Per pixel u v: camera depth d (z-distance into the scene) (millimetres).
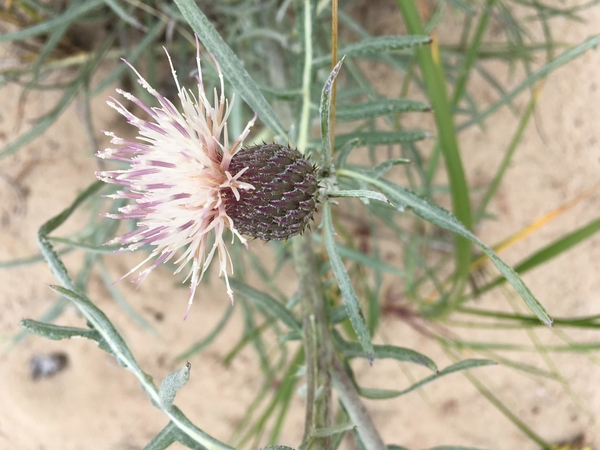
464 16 172
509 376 205
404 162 90
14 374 190
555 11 152
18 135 163
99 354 192
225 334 192
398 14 172
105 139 169
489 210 190
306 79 103
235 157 89
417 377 200
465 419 207
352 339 155
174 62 165
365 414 96
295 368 144
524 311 195
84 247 94
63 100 139
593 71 179
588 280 196
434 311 177
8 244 171
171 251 86
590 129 183
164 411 82
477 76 179
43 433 194
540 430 209
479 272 191
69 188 170
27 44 154
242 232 92
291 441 202
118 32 159
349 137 110
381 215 167
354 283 187
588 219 189
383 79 178
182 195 86
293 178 89
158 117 85
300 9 101
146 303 184
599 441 213
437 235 192
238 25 152
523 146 185
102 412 195
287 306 123
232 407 198
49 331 83
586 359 206
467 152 186
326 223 90
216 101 86
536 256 134
